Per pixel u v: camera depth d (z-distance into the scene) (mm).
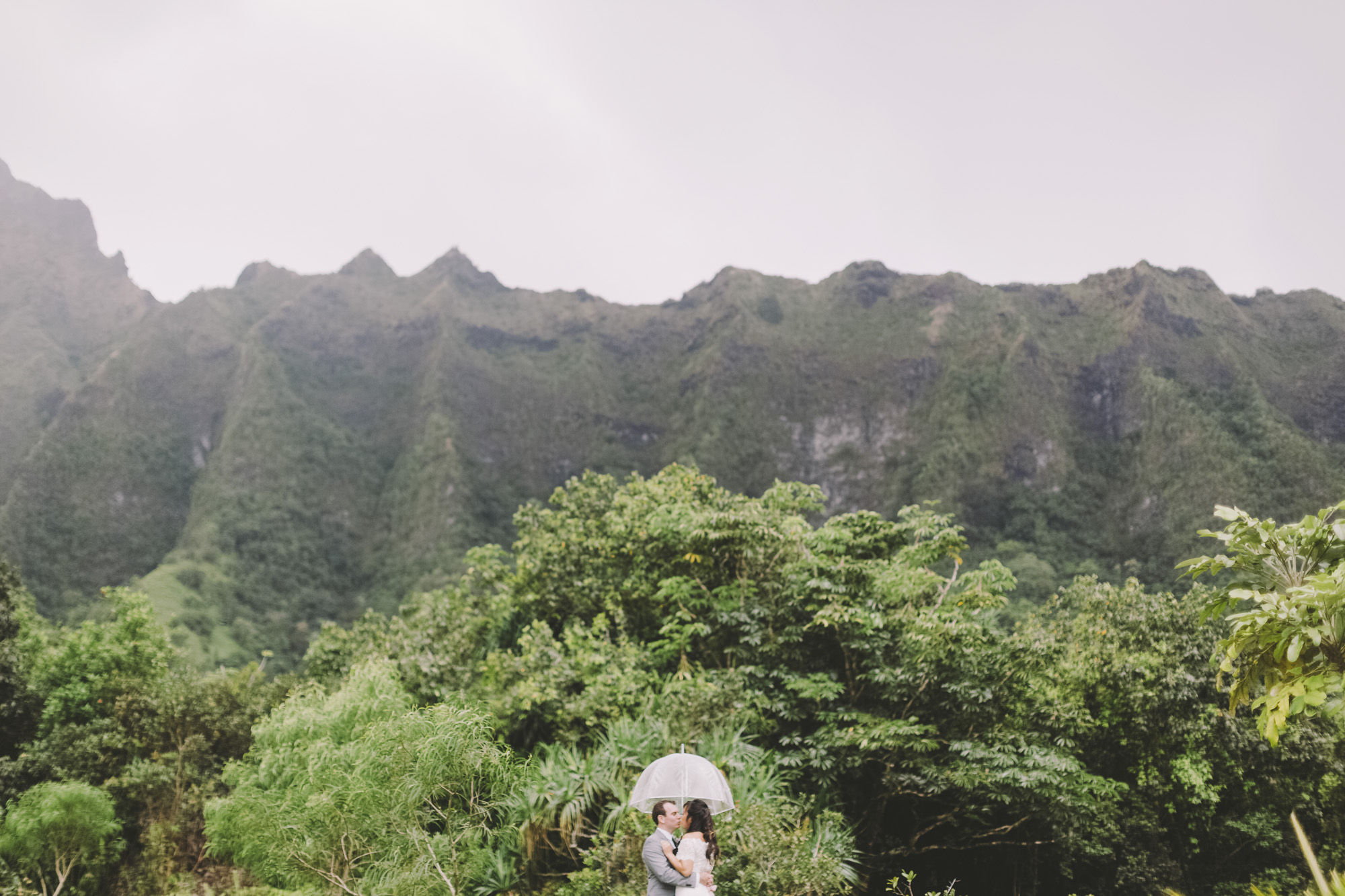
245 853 9211
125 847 14516
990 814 12117
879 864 10906
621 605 14672
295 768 8969
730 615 11570
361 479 163250
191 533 138000
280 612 122312
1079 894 13969
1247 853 14766
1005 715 10836
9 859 13203
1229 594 4133
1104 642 14961
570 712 10188
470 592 17219
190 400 175125
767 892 6320
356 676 10484
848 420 152000
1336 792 13469
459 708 7445
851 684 11203
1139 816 13586
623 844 6984
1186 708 13305
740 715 9484
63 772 14688
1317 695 3641
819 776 9977
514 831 7848
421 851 6586
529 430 172750
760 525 12094
